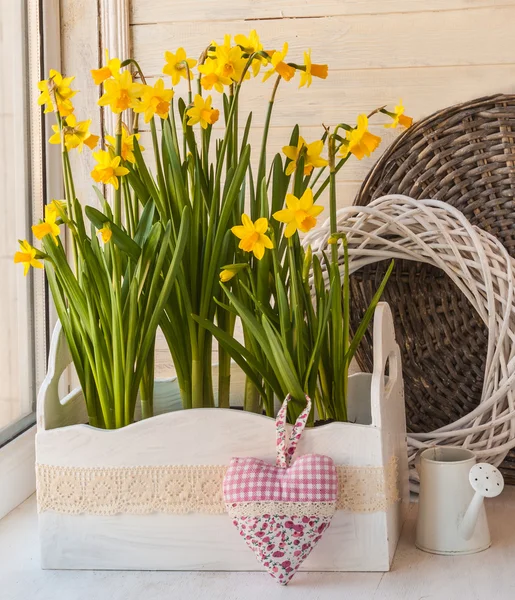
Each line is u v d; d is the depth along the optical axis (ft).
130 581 2.94
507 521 3.46
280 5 4.55
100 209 4.75
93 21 4.71
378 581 2.88
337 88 4.53
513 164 4.09
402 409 3.49
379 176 4.33
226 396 3.45
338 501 2.92
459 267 3.92
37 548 3.29
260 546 2.81
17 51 4.32
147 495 2.97
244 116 4.61
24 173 4.37
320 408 3.28
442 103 4.44
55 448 3.00
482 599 2.73
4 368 4.03
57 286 3.18
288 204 2.76
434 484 3.14
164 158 3.27
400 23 4.45
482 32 4.38
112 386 3.11
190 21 4.64
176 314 3.25
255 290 3.14
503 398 3.81
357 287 4.30
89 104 4.74
